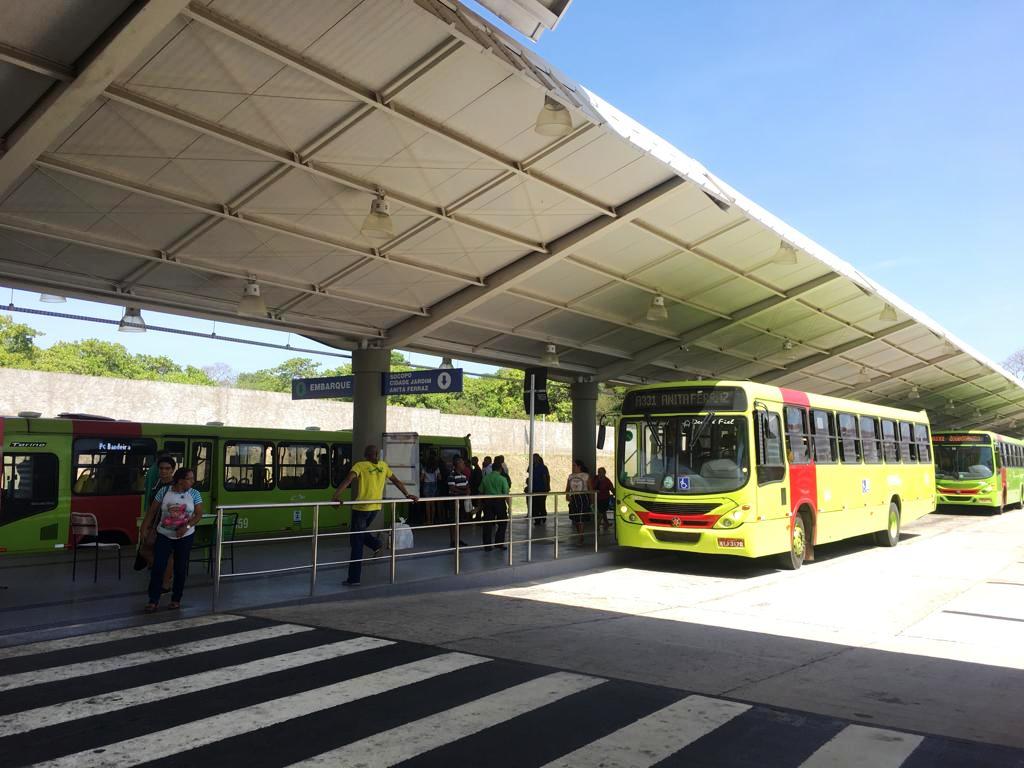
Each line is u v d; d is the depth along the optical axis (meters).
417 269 15.41
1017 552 19.52
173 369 59.53
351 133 11.09
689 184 13.83
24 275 13.31
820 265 19.19
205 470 19.64
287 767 5.15
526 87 10.71
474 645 8.74
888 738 6.00
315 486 21.84
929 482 25.02
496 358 22.11
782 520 15.56
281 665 7.67
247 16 8.78
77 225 12.12
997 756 5.66
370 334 18.17
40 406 27.67
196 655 7.99
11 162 9.15
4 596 10.94
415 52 9.81
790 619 10.92
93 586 11.77
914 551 19.86
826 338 26.25
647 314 19.33
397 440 18.12
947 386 37.97
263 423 33.94
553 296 18.47
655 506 15.24
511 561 14.64
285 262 14.43
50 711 6.20
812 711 6.67
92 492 17.39
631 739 5.82
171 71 9.34
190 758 5.27
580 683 7.29
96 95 8.74
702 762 5.40
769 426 15.45
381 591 11.97
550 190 13.35
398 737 5.74
